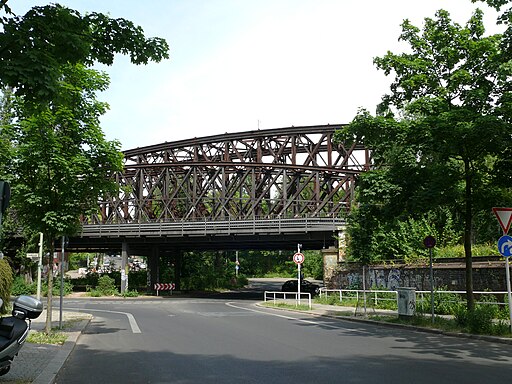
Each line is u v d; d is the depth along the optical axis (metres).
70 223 15.80
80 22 7.96
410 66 17.20
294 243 51.84
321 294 33.72
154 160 63.97
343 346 13.10
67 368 10.20
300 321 21.08
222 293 57.69
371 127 17.27
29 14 7.57
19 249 46.22
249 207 57.88
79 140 15.90
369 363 10.38
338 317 22.62
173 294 54.94
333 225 43.34
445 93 16.73
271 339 14.80
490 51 16.17
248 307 32.66
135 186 60.53
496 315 18.33
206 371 9.67
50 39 7.65
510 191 16.66
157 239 50.59
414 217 18.05
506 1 13.27
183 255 69.56
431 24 17.36
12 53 7.38
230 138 57.22
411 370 9.55
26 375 8.78
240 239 47.94
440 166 16.73
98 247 59.81
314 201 51.44
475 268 21.88
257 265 112.25
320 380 8.70
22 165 15.09
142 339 15.30
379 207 18.55
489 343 13.46
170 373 9.52
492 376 8.92
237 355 11.70
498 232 24.27
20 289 44.69
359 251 32.53
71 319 21.89
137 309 31.31
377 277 30.30
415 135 16.56
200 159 63.72
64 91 8.02
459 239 30.23
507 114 15.15
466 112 15.29
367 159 52.03
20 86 7.42
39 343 13.29
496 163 16.14
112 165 16.36
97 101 16.06
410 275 26.95
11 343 7.55
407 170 17.17
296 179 54.53
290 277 109.50
